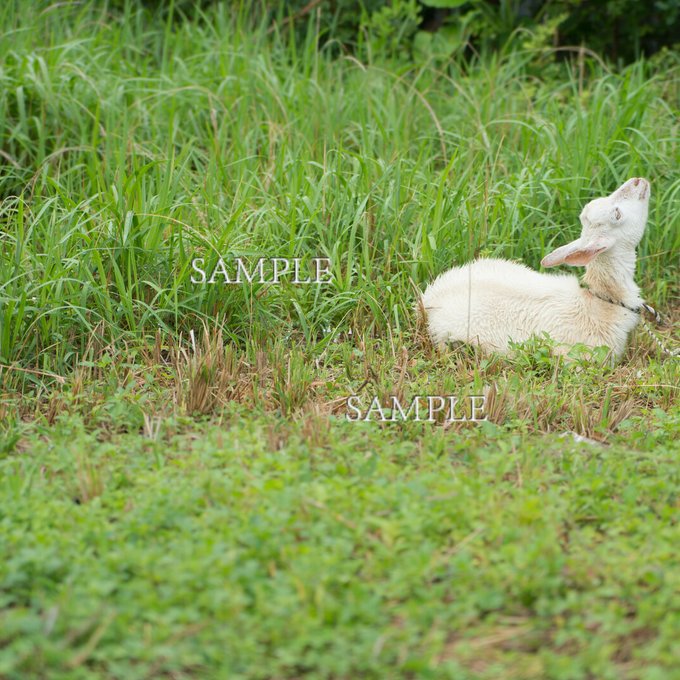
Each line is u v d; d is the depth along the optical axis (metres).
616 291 11.27
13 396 10.16
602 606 6.63
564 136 14.52
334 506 7.62
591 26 19.12
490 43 18.83
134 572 6.88
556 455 8.99
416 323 11.74
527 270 12.07
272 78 15.81
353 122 15.06
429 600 6.68
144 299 11.51
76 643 6.26
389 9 18.03
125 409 9.66
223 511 7.50
